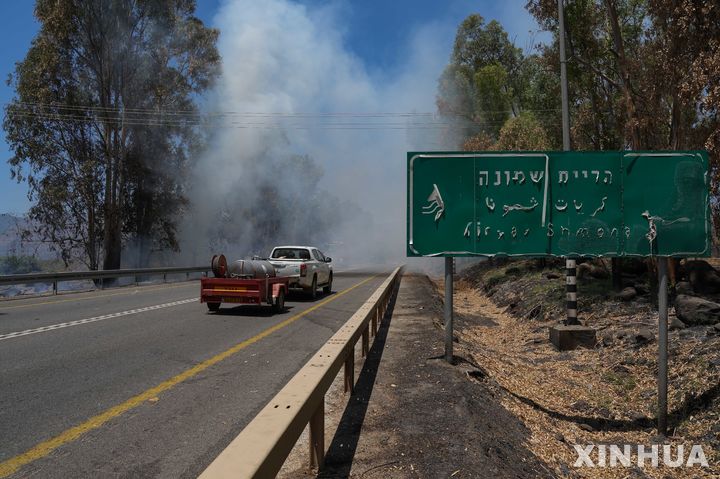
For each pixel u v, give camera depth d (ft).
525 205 24.73
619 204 23.86
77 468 13.67
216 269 45.91
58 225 111.86
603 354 35.42
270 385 21.99
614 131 63.21
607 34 64.08
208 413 18.26
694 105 41.60
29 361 25.82
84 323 38.60
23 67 110.11
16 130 107.34
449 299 26.84
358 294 66.90
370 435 16.38
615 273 51.90
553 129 88.99
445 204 25.22
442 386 21.90
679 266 47.50
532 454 17.95
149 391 20.92
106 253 115.44
